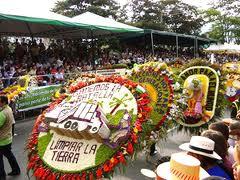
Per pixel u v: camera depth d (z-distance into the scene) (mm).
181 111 8164
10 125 6957
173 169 2596
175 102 7496
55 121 4152
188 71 9352
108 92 4633
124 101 4441
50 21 16547
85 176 3822
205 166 3389
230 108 11594
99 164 3861
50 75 15188
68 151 4055
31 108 13305
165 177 2703
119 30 21281
